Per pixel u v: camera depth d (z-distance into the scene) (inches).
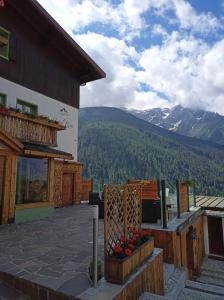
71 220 393.7
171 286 239.5
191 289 257.3
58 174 553.0
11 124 387.2
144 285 178.1
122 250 166.9
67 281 158.2
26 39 516.4
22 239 268.1
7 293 161.0
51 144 466.3
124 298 149.6
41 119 436.8
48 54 573.0
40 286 153.4
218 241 545.6
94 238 154.5
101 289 147.1
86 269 178.4
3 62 460.4
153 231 302.0
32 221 383.6
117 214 182.2
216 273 455.5
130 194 202.8
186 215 406.9
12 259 200.1
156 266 204.4
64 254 213.9
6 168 362.9
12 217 368.5
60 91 602.2
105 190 167.8
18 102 494.9
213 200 617.6
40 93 539.5
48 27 534.3
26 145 404.5
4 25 470.0
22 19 509.0
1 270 175.6
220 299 230.8
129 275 163.2
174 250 292.4
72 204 604.7
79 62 640.4
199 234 488.1
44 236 283.0
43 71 553.9
